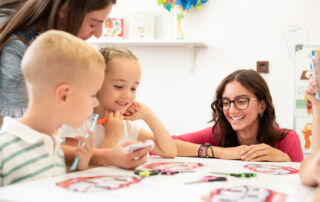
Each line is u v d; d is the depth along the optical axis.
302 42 2.42
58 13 0.94
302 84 2.39
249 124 1.43
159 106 2.64
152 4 2.65
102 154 0.84
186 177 0.68
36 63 0.70
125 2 2.68
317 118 1.05
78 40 0.75
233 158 1.24
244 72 1.46
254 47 2.49
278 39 2.45
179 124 2.61
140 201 0.48
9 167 0.65
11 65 0.87
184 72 2.60
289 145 1.47
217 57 2.55
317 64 1.03
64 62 0.70
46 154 0.71
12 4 0.99
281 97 2.44
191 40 2.43
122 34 2.60
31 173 0.67
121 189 0.56
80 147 0.79
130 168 0.80
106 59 1.02
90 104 0.75
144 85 2.66
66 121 0.73
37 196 0.51
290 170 0.81
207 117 2.56
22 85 0.88
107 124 1.02
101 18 1.03
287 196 0.52
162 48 2.64
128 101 1.06
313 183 0.58
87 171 0.76
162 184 0.60
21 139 0.68
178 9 2.47
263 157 1.16
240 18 2.51
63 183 0.60
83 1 0.94
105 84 1.02
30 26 0.93
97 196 0.51
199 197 0.51
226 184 0.61
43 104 0.71
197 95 2.58
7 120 0.70
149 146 0.83
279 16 2.46
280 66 2.45
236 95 1.40
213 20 2.55
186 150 1.32
